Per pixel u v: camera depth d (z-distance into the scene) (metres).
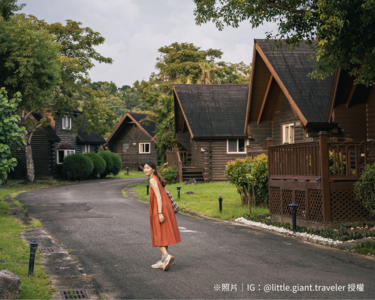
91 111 34.75
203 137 27.03
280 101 17.86
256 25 10.77
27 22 17.97
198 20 11.07
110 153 42.62
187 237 9.20
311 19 9.91
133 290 5.35
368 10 8.73
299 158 10.64
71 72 32.19
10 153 11.62
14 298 4.50
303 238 8.98
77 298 5.03
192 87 30.86
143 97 55.75
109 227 10.88
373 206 8.72
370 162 12.14
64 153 40.19
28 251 7.50
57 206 16.59
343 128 13.05
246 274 6.01
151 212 6.50
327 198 9.54
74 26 33.59
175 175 27.97
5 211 13.95
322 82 14.70
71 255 7.48
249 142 27.75
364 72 9.88
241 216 12.41
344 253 7.41
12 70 16.94
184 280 5.75
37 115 38.06
